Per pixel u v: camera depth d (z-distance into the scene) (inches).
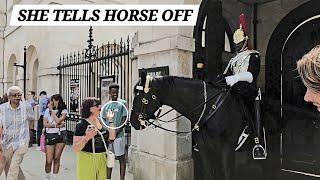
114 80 322.3
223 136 151.9
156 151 224.2
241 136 157.1
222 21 225.8
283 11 289.9
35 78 579.8
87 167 149.2
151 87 153.2
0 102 350.0
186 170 211.8
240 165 206.2
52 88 455.8
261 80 303.3
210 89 156.9
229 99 156.0
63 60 444.1
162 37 223.9
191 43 217.3
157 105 155.5
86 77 402.6
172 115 210.7
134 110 157.4
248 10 303.7
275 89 291.6
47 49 475.8
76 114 406.6
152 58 229.3
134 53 246.1
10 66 706.8
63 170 280.4
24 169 288.8
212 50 216.1
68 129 420.2
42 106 413.7
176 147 210.5
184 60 214.8
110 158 151.9
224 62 240.4
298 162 264.8
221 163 151.6
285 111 279.9
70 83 428.1
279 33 288.7
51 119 231.9
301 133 268.2
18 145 197.5
